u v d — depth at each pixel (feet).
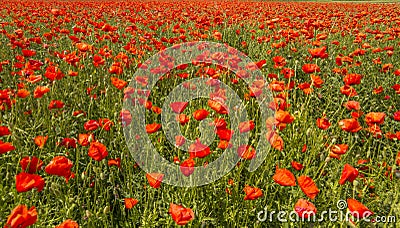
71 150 11.03
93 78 17.11
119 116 11.85
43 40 25.80
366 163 11.26
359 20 35.06
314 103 16.22
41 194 9.33
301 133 11.44
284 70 15.65
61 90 15.28
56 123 12.08
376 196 9.22
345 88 12.07
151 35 24.03
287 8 46.75
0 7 47.06
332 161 10.34
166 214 8.66
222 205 8.75
